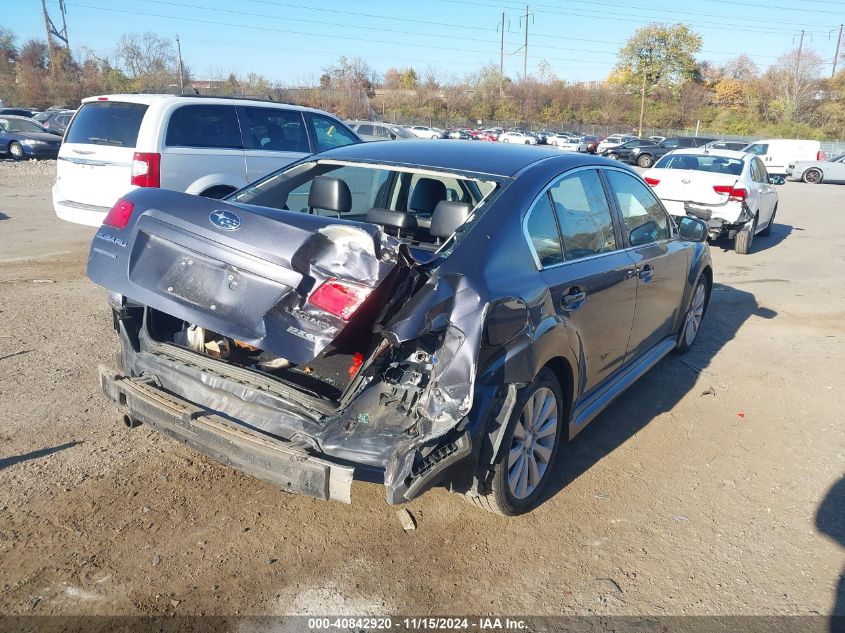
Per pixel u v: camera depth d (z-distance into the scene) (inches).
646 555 128.9
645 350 197.3
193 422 116.3
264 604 110.2
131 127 297.3
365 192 163.6
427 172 145.9
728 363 237.1
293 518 132.9
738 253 450.9
